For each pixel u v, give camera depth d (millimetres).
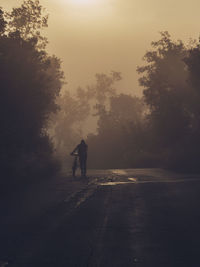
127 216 20125
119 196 27969
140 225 17812
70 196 28625
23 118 42062
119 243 14602
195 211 21266
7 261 12500
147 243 14547
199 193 28875
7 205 24891
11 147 43125
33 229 17297
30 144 48938
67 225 18078
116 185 35438
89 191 31406
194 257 12688
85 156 45344
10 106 39562
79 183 38438
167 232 16312
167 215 20203
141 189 31984
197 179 40406
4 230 17156
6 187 35375
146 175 48000
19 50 42219
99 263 12125
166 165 71250
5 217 20438
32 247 14195
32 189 34594
